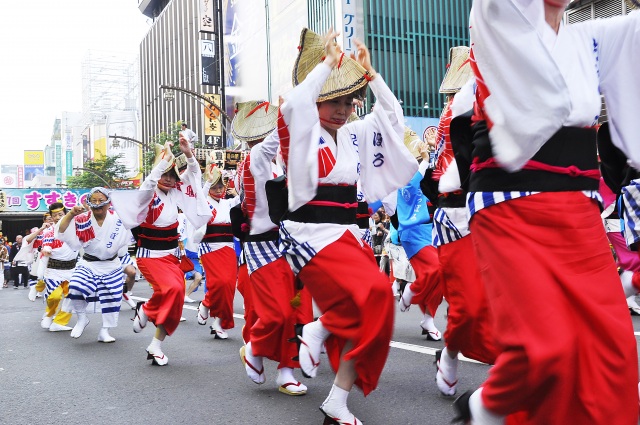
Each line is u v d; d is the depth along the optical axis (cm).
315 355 354
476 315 377
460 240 388
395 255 916
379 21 3872
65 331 845
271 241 459
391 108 388
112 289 732
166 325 579
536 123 208
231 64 5062
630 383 205
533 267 212
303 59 390
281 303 450
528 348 204
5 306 1265
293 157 345
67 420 405
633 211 351
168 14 7194
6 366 594
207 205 649
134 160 9506
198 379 514
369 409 402
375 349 335
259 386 485
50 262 873
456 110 330
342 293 342
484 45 219
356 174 369
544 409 208
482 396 223
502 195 225
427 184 425
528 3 220
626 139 245
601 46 241
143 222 598
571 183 221
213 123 4053
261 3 4481
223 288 714
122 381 514
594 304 208
